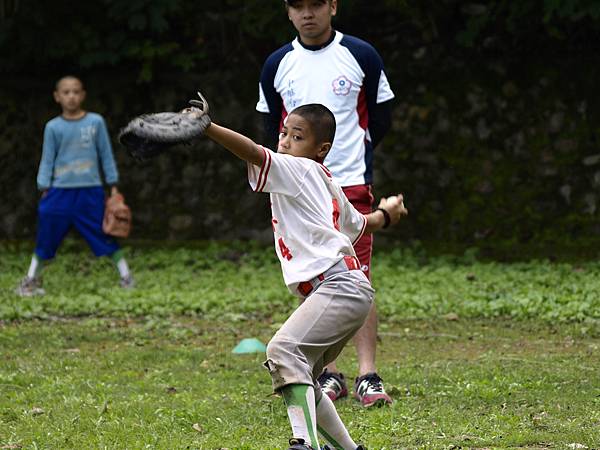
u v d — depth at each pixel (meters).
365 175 17.44
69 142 29.73
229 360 21.03
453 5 37.09
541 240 35.50
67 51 38.25
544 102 36.25
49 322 25.98
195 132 11.24
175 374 19.55
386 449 13.73
